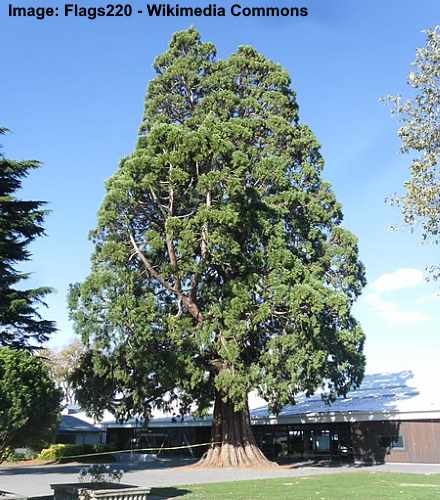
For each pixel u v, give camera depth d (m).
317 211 33.03
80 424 55.78
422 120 15.27
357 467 31.33
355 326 31.42
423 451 32.38
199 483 22.75
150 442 51.06
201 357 30.36
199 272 29.53
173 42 36.88
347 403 39.44
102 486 15.33
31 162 29.00
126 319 27.70
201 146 28.62
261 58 36.53
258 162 33.06
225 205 28.70
